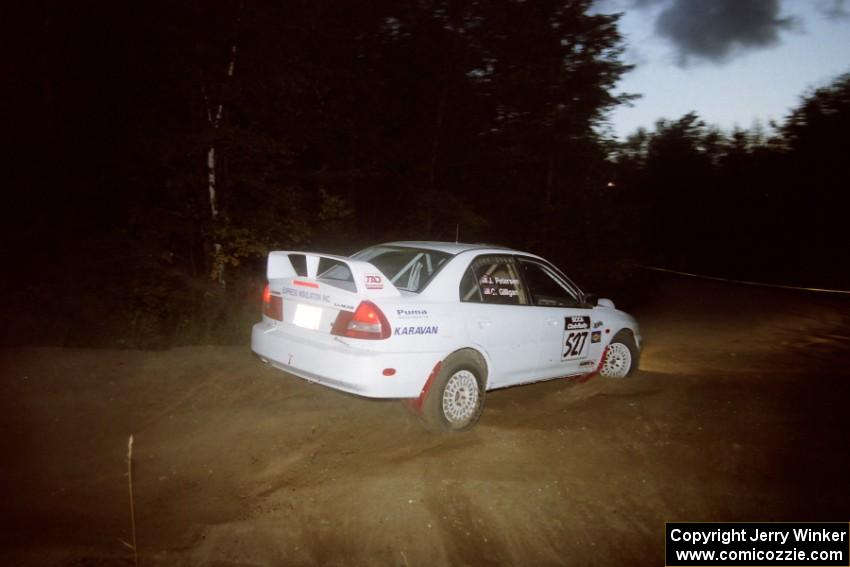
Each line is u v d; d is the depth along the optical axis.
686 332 13.66
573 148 19.03
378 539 3.75
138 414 5.54
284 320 5.59
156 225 10.89
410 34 16.19
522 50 17.30
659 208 47.22
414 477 4.55
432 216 15.83
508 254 6.23
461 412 5.50
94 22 11.45
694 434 5.82
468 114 17.70
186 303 10.33
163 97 11.62
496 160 17.61
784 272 37.03
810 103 37.03
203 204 11.43
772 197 39.78
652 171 48.09
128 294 9.98
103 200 11.53
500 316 5.80
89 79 11.77
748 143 43.44
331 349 5.02
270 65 11.81
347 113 15.56
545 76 17.66
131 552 3.49
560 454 5.16
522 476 4.69
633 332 7.60
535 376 6.31
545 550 3.77
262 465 4.65
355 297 5.05
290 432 5.28
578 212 19.50
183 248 12.50
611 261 19.30
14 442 4.85
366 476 4.54
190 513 3.93
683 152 47.09
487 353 5.69
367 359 4.89
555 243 19.12
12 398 5.71
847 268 34.16
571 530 4.00
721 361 10.07
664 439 5.66
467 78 16.95
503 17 16.11
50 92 11.28
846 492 4.73
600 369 7.27
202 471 4.52
